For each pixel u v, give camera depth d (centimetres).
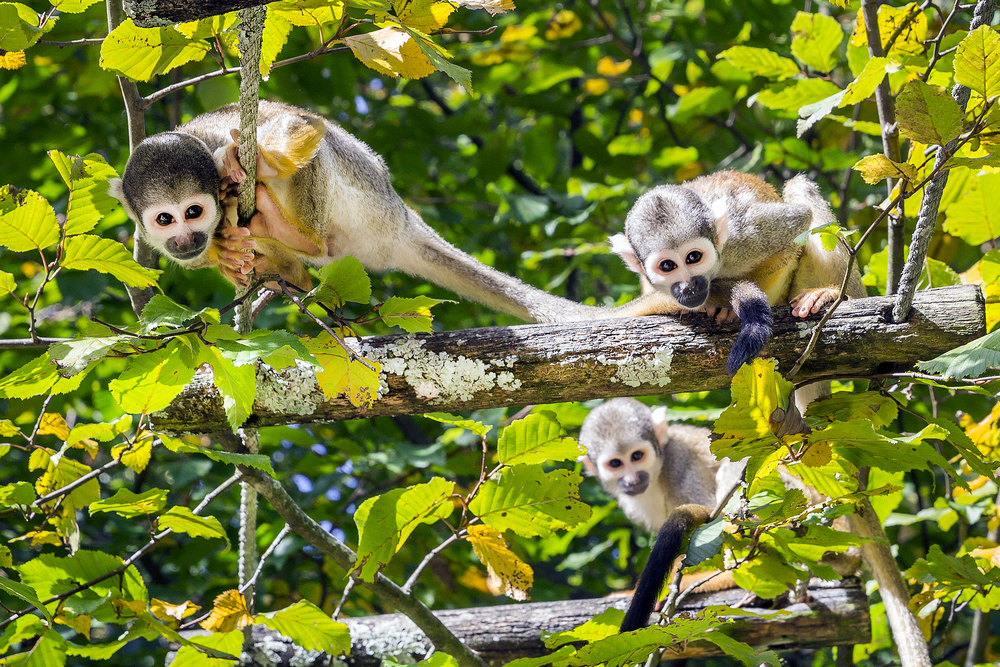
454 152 1822
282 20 661
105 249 649
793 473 731
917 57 905
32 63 1499
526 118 1905
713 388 784
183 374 624
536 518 728
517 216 1416
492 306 1094
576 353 770
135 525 1445
